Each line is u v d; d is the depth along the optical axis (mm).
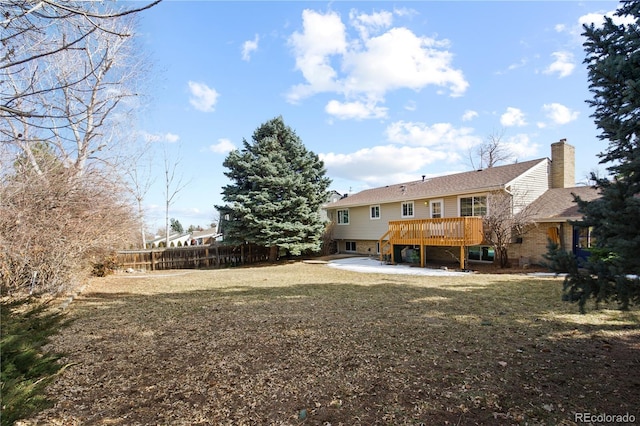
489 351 4277
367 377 3607
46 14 2393
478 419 2766
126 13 2369
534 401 3029
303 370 3828
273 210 17641
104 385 3523
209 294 8828
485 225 13289
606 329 5098
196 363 4094
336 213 23641
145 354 4422
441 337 4859
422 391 3266
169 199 29266
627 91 3195
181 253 17391
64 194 8188
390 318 5957
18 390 1967
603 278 3145
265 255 20000
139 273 14539
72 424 2787
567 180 15352
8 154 6836
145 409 3039
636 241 2771
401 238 15609
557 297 7488
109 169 10172
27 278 7340
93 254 10398
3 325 2791
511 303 6980
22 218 7090
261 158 17844
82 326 5770
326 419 2822
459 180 17266
